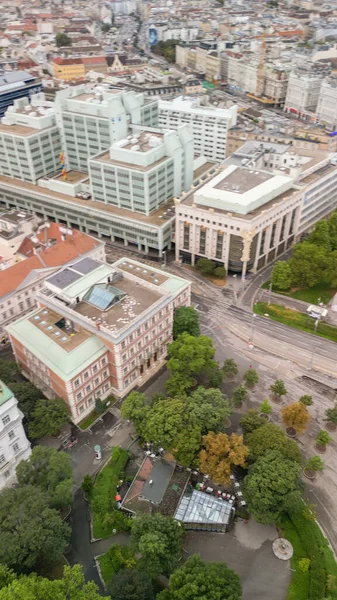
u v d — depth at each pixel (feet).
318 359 529.86
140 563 317.22
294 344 551.59
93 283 490.90
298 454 377.50
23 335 459.73
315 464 383.65
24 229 638.12
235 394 451.12
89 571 339.16
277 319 589.73
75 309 468.75
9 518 322.55
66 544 328.08
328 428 444.55
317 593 319.47
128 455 415.64
